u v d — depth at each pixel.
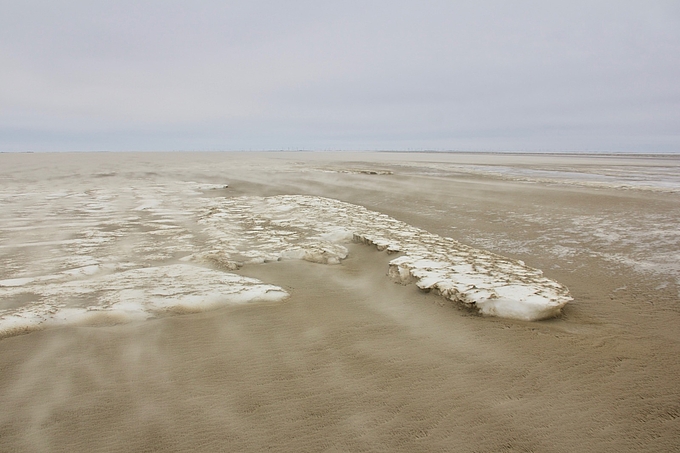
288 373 4.03
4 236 9.90
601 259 8.39
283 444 3.08
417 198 17.47
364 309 5.71
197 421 3.31
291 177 27.61
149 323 5.06
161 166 41.72
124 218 12.45
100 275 6.87
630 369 4.16
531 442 3.13
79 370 4.00
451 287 5.91
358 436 3.17
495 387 3.83
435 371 4.09
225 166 41.97
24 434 3.12
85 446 3.02
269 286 6.41
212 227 11.03
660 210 13.14
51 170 35.03
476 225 12.06
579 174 30.38
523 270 6.86
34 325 4.88
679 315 5.59
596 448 3.08
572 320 5.42
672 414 3.47
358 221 11.76
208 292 6.02
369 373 4.05
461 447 3.07
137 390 3.70
